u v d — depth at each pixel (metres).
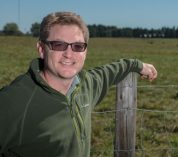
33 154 1.54
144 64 2.28
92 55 24.75
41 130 1.52
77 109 1.64
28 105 1.51
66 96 1.60
